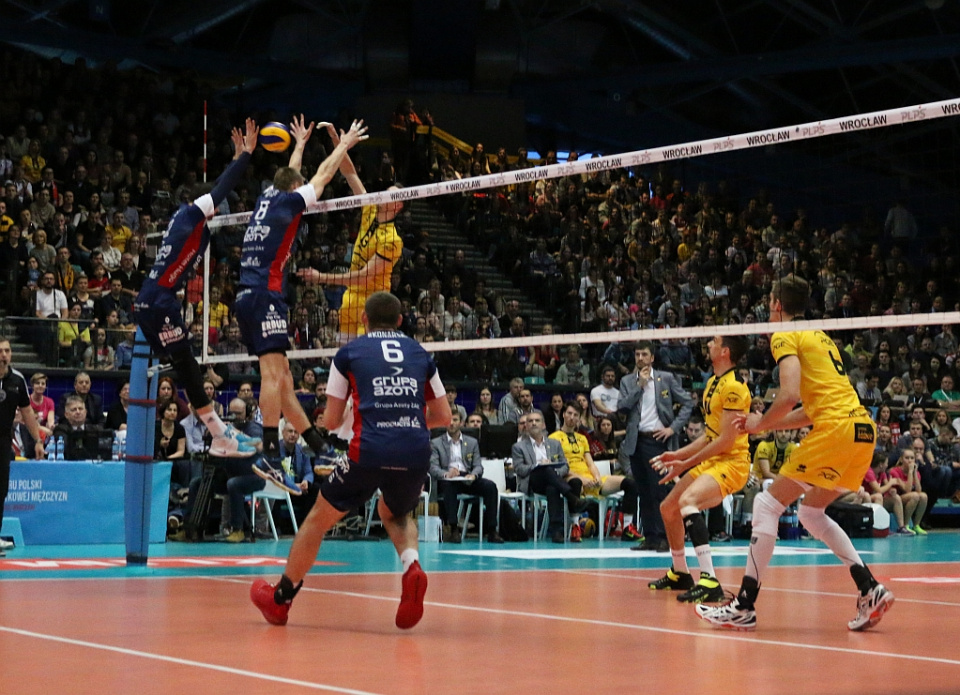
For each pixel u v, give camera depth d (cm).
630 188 2569
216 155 2259
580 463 1462
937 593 841
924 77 2750
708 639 563
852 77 2944
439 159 2525
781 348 636
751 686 427
